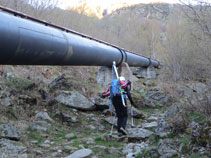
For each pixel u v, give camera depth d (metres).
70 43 4.23
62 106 6.39
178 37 15.38
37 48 3.38
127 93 5.02
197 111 4.51
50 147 4.17
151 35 35.25
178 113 4.69
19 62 3.33
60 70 10.49
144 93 9.52
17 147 3.87
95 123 5.96
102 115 6.60
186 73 13.56
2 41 2.81
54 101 6.43
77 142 4.54
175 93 9.61
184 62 14.05
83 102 6.70
